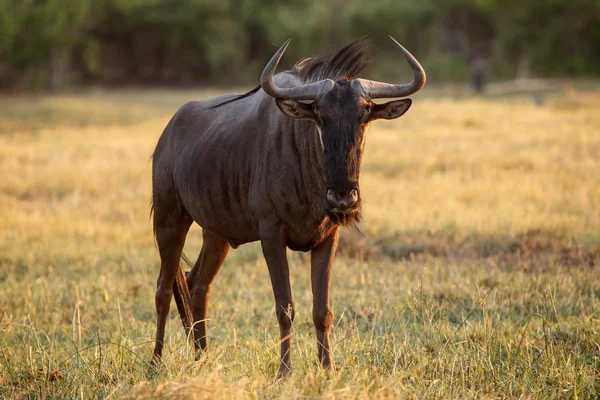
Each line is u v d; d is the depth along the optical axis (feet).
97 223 132.36
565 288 84.58
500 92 493.36
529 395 55.21
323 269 61.31
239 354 64.28
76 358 65.46
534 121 260.21
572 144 196.95
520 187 145.07
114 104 404.77
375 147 210.59
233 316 80.23
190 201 68.85
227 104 71.31
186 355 61.72
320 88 55.57
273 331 76.02
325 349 59.41
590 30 596.70
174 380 54.60
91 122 324.80
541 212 126.00
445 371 61.11
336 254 108.68
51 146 233.55
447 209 130.62
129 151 222.69
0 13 569.23
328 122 54.13
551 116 276.62
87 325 80.12
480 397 54.44
